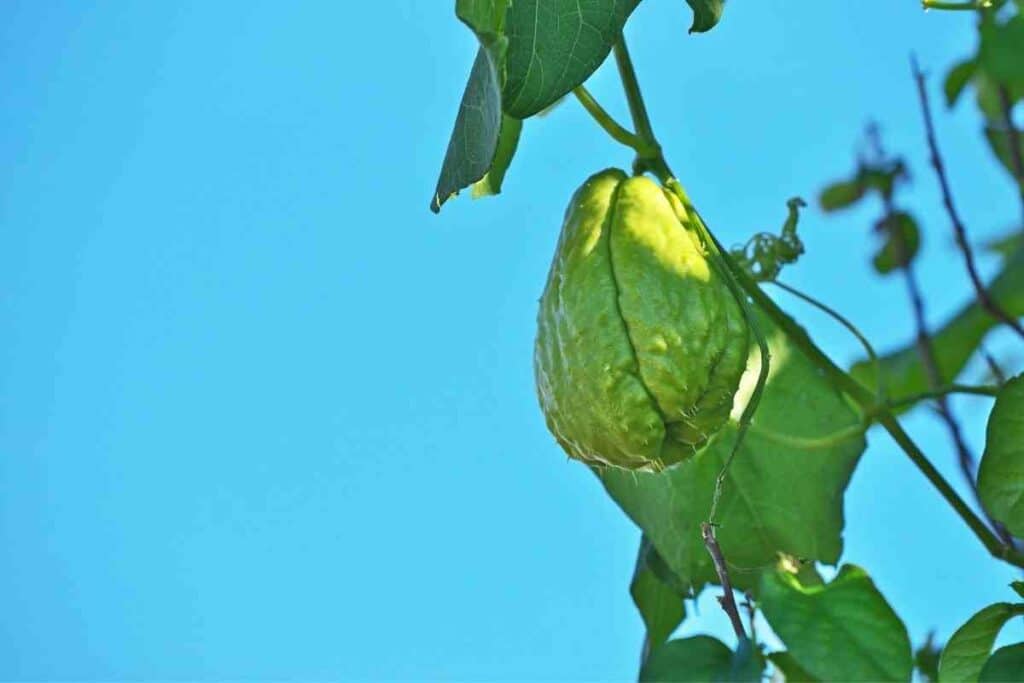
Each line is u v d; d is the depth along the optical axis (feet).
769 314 5.39
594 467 5.23
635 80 5.08
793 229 5.57
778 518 5.50
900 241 6.10
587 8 4.74
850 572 4.91
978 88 6.13
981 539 5.31
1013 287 6.15
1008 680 4.75
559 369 4.84
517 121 5.26
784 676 5.17
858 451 5.47
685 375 4.77
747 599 5.25
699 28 4.87
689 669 4.83
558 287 4.86
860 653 4.83
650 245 4.82
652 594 5.61
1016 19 5.63
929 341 5.92
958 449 5.77
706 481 5.50
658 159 5.05
